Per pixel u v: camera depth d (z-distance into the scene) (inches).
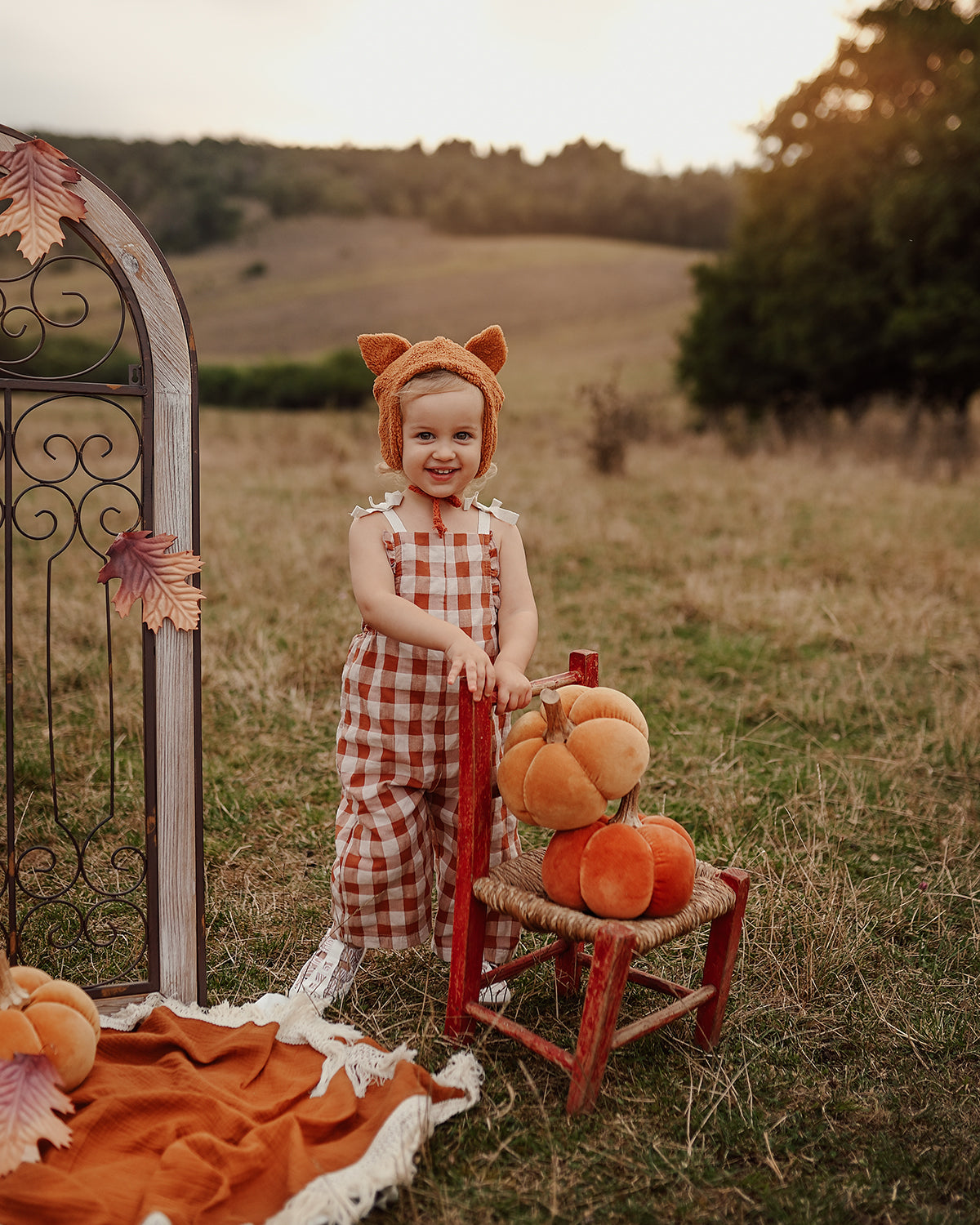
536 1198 66.4
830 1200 67.6
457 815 87.0
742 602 227.3
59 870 113.0
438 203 2691.9
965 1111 77.0
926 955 99.6
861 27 624.7
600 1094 76.0
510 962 87.2
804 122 643.5
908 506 366.9
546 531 310.2
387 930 85.5
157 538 81.4
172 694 82.7
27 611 212.1
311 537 297.1
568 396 1077.8
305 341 1647.4
